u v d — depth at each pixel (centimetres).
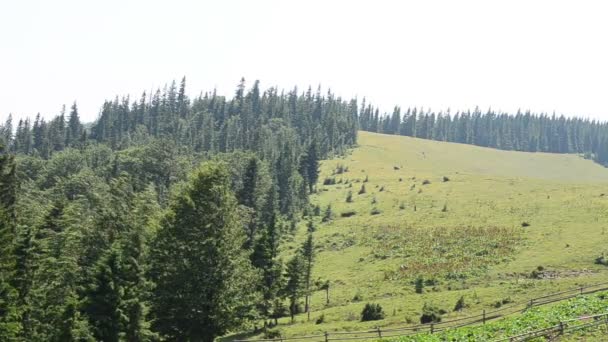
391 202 12050
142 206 6575
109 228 5653
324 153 19562
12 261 4044
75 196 10812
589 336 2547
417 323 4844
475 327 3309
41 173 14262
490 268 6675
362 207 12069
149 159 13025
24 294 4597
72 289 4725
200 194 4275
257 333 5491
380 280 7100
